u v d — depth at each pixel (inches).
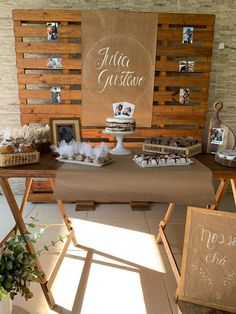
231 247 60.2
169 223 113.0
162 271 81.5
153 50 118.0
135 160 64.4
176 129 127.3
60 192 55.8
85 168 59.0
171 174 57.2
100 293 72.2
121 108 110.1
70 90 122.0
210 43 119.0
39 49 117.3
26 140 68.9
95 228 107.1
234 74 129.3
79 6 119.9
